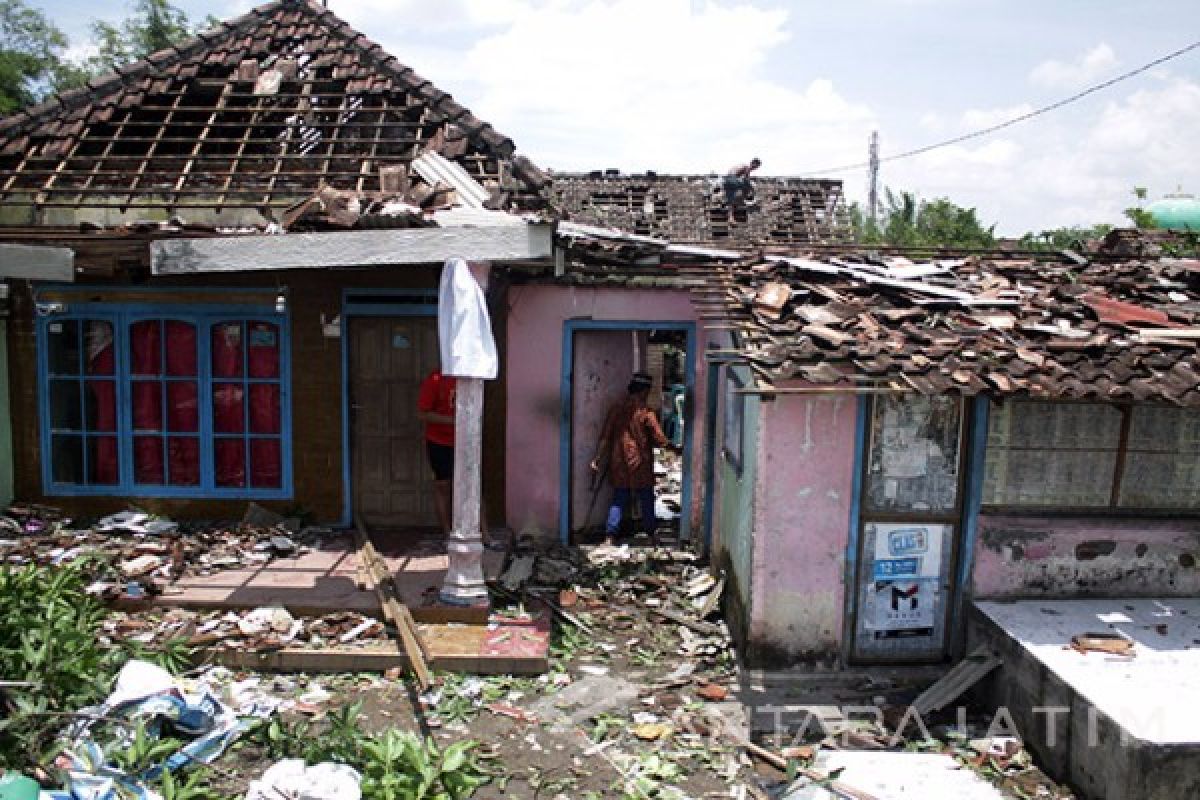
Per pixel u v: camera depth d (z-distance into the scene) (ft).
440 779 17.21
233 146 32.37
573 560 30.66
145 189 29.40
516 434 31.91
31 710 16.69
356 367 31.12
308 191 29.25
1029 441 23.07
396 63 35.22
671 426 51.34
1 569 21.20
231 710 19.44
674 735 20.07
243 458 31.40
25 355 30.81
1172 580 23.77
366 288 30.48
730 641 25.21
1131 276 30.78
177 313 30.63
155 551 27.71
